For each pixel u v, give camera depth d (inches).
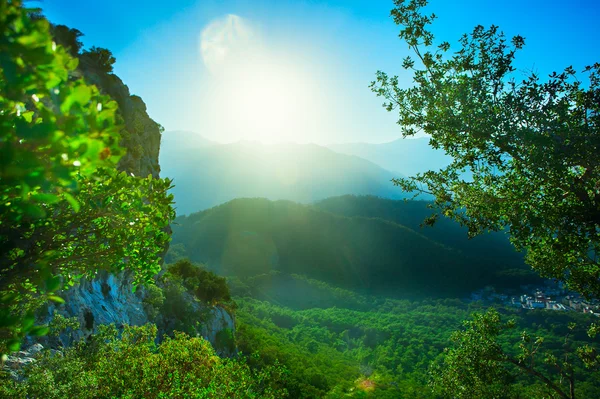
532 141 332.8
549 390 634.8
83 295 1042.7
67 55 91.0
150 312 1546.5
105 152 98.5
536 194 375.2
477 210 401.7
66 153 93.6
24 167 87.6
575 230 343.0
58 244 189.8
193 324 1867.6
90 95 94.0
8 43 78.5
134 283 237.0
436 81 397.1
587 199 335.0
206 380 471.2
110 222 213.2
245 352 2477.9
